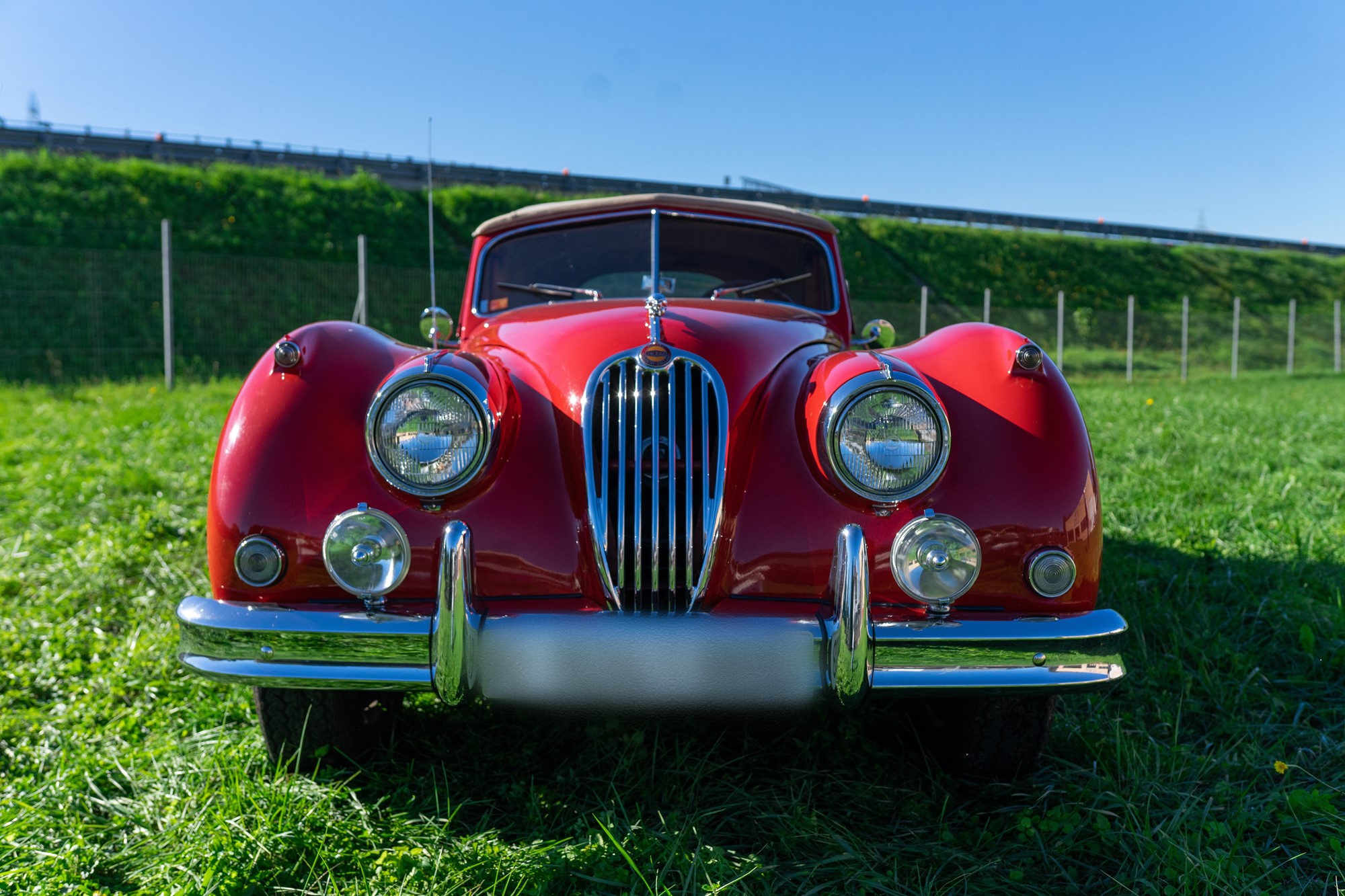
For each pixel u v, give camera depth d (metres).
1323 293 30.53
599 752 2.07
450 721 2.30
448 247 18.31
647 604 1.79
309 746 2.01
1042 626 1.72
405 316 15.71
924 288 13.17
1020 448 1.85
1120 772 1.98
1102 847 1.77
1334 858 1.69
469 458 1.75
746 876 1.61
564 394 1.92
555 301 2.94
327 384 1.87
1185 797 1.89
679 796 1.89
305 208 17.59
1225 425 6.89
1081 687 1.71
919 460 1.75
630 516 1.80
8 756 2.10
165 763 2.04
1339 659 2.57
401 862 1.62
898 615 1.75
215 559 1.77
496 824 1.83
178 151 20.81
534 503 1.82
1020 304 25.06
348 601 1.74
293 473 1.77
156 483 4.52
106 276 13.93
